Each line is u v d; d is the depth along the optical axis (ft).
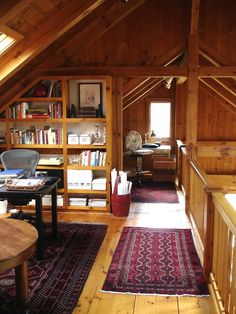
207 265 9.75
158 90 25.95
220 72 15.85
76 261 11.16
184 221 15.14
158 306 8.69
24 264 7.32
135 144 24.67
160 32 16.30
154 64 16.42
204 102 25.38
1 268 6.15
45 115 15.99
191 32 15.47
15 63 12.78
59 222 15.01
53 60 16.37
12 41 12.19
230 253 7.40
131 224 14.73
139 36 16.37
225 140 25.55
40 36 12.53
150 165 26.23
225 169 25.22
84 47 16.47
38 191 11.16
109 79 15.47
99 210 16.34
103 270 10.56
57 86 15.97
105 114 16.29
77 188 16.26
